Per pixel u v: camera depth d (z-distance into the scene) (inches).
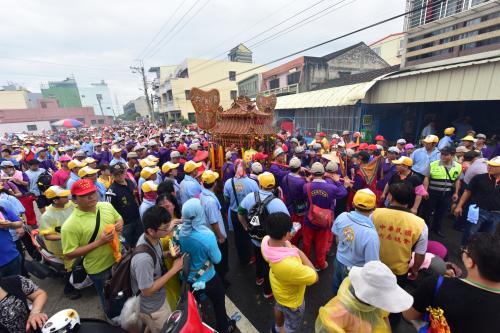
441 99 322.0
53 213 143.9
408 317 73.2
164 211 90.0
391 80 386.3
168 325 74.7
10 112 2000.5
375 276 60.3
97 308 146.6
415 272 106.1
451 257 181.9
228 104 1726.1
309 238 164.1
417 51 371.9
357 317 64.5
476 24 295.7
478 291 58.3
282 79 1076.5
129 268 92.4
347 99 426.0
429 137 214.2
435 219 210.4
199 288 102.3
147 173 191.5
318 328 70.6
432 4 235.6
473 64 281.9
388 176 203.3
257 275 158.2
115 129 1168.2
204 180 146.6
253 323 133.5
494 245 56.4
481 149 264.4
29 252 188.1
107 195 174.9
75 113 2402.8
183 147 362.3
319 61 941.8
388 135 486.0
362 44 978.7
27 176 237.3
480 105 400.8
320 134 361.4
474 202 167.9
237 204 174.9
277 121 754.2
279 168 215.9
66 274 157.0
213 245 105.5
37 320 79.1
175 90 1595.7
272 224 92.4
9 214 144.7
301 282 88.4
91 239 113.6
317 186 153.3
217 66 1662.2
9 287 79.4
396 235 104.3
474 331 56.9
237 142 299.7
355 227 103.8
